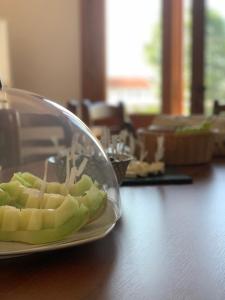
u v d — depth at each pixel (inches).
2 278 15.3
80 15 84.2
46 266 16.3
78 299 13.8
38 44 86.4
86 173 21.3
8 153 49.0
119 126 57.6
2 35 79.7
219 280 15.1
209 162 39.3
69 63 85.9
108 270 15.9
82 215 17.2
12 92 28.7
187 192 28.2
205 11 78.0
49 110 29.6
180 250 17.9
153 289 14.5
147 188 29.4
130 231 20.3
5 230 16.4
